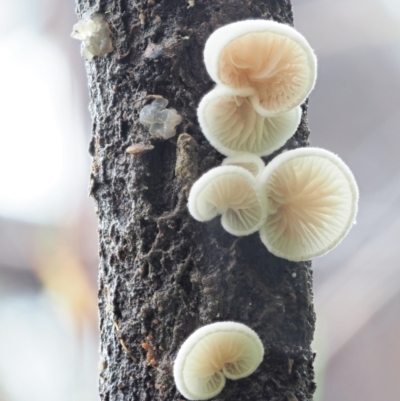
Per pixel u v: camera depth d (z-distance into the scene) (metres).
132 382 0.18
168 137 0.18
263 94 0.18
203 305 0.18
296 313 0.18
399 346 0.33
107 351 0.19
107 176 0.18
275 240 0.18
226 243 0.18
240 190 0.18
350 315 0.34
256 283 0.18
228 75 0.18
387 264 0.34
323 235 0.18
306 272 0.18
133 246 0.18
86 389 0.34
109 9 0.18
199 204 0.18
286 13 0.19
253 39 0.18
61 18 0.34
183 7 0.18
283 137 0.18
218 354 0.18
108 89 0.18
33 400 0.33
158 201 0.18
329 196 0.18
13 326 0.34
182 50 0.18
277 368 0.18
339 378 0.33
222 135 0.18
